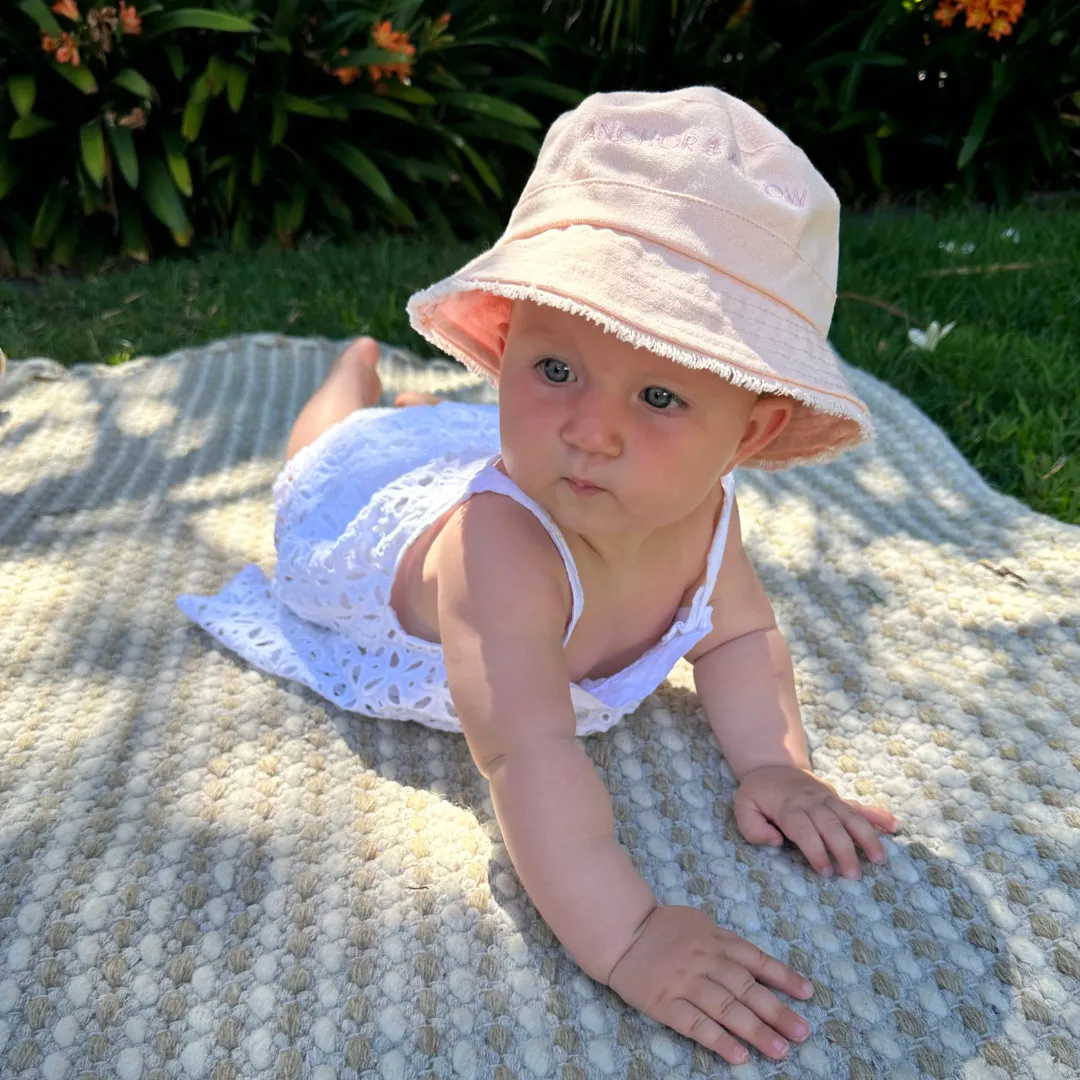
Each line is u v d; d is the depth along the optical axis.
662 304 1.11
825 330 1.28
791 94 5.34
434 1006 1.12
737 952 1.13
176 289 3.63
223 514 2.12
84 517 2.08
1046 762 1.44
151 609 1.78
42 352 3.05
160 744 1.46
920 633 1.72
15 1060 1.04
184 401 2.67
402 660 1.51
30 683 1.57
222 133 4.67
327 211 4.86
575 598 1.33
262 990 1.12
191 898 1.22
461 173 4.92
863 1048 1.09
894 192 5.48
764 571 1.90
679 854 1.32
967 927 1.22
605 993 1.15
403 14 4.77
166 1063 1.05
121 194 4.46
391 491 1.54
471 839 1.32
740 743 1.46
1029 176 5.24
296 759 1.45
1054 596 1.79
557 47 5.46
